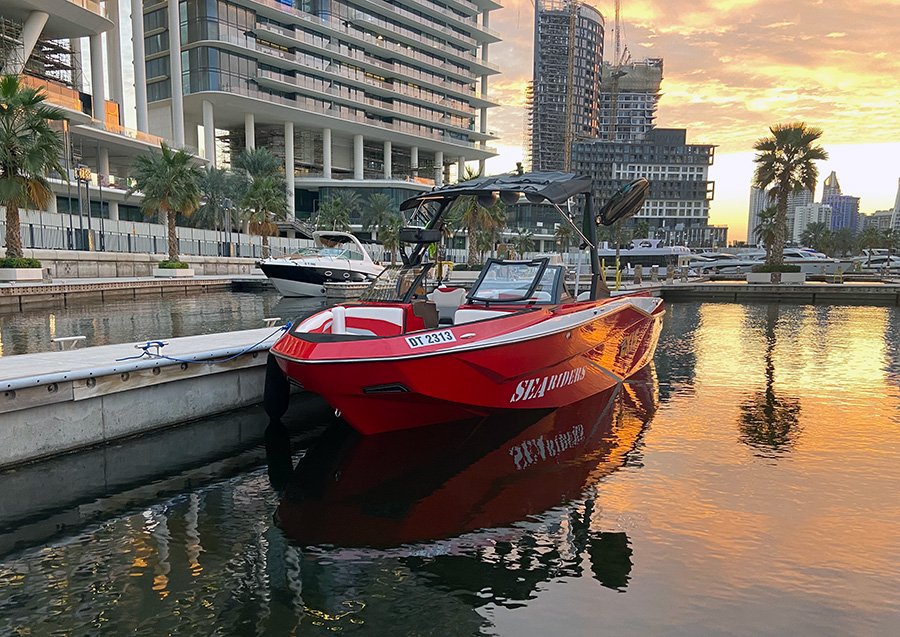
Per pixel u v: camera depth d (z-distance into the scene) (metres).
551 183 8.24
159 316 18.41
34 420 6.15
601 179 183.88
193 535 4.67
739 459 6.20
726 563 4.15
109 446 6.71
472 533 4.64
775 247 37.88
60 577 4.07
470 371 6.62
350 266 29.31
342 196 74.25
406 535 4.62
